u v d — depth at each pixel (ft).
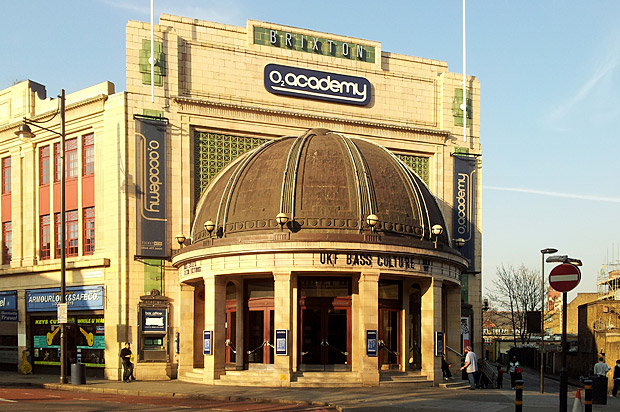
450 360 122.01
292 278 102.47
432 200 124.16
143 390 94.17
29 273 136.26
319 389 95.40
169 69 127.44
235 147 130.93
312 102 137.39
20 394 88.94
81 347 126.31
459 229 143.84
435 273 110.01
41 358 134.62
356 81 140.87
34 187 139.44
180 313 117.39
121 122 123.03
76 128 131.44
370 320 101.30
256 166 114.01
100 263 121.39
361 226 104.47
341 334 106.73
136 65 125.39
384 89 143.54
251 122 131.44
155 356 119.65
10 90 146.00
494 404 78.13
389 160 119.34
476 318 143.74
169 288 122.31
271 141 123.95
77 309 125.80
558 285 60.49
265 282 109.19
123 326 118.62
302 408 75.20
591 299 268.41
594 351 157.28
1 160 147.23
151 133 123.85
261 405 78.13
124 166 121.90
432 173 144.25
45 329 134.41
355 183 107.76
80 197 130.31
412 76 146.41
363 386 99.09
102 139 126.82
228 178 119.03
